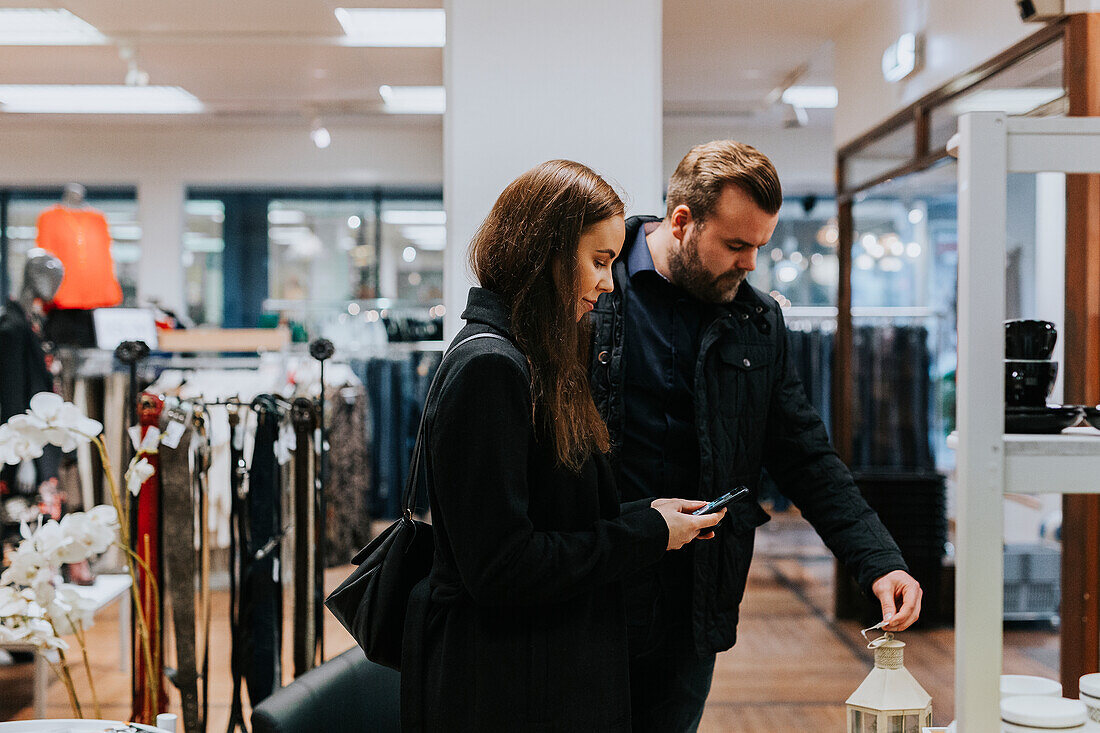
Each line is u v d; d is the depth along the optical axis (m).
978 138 1.05
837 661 4.21
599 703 1.31
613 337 1.74
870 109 4.57
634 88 2.74
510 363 1.26
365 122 8.28
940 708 3.56
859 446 5.45
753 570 6.09
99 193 8.73
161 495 2.64
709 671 1.85
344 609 1.44
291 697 1.63
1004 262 1.05
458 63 2.73
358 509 6.27
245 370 6.11
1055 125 1.05
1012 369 1.19
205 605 2.68
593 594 1.34
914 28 4.01
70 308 4.87
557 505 1.32
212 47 5.82
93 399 4.60
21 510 3.86
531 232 1.33
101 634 4.64
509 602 1.24
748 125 8.19
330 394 5.95
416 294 8.90
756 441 1.82
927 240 7.16
